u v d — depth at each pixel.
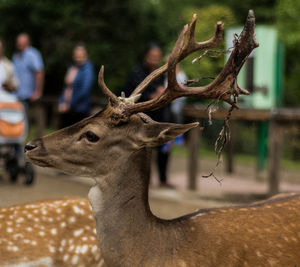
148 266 2.47
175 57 2.44
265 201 2.78
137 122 2.54
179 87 2.50
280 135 6.49
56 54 15.38
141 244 2.49
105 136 2.55
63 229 3.15
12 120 6.94
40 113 9.80
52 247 3.11
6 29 15.52
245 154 12.57
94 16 15.82
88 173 2.60
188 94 2.51
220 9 7.71
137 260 2.49
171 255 2.48
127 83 6.22
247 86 8.36
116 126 2.54
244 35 2.44
